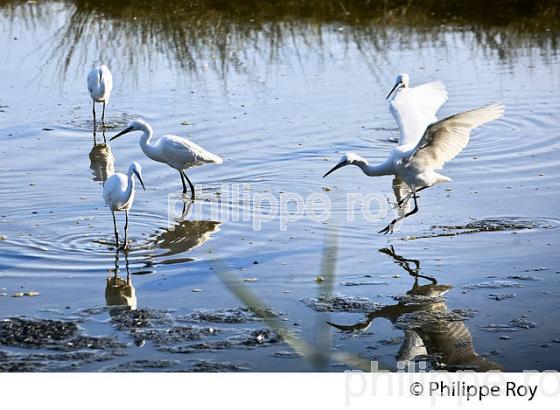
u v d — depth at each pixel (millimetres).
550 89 22172
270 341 10555
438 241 13672
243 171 17141
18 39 26406
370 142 18703
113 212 13367
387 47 26000
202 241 13727
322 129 19516
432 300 11695
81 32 26906
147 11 28812
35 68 24109
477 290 11984
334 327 11000
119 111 21062
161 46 25797
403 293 11930
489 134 19250
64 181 16516
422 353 10352
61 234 13898
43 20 28062
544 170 16891
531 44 26188
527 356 10227
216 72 23812
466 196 15594
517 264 12758
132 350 10320
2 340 10492
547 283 12125
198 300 11672
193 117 20422
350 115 20469
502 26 27906
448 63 24516
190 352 10273
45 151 18281
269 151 18219
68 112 21000
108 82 19969
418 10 29469
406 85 17828
